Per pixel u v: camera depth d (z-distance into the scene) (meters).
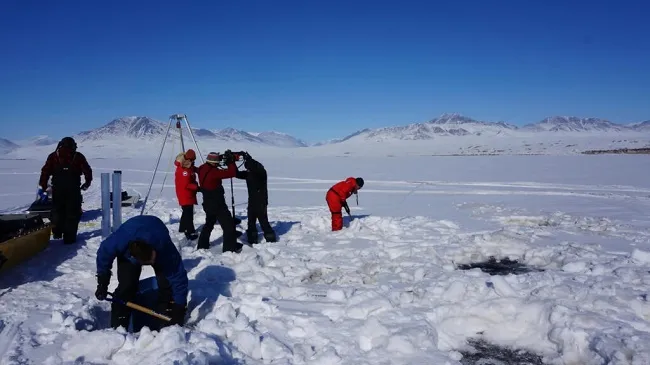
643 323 4.21
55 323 4.36
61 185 7.38
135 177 28.05
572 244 7.73
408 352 3.87
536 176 25.44
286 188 20.12
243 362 3.76
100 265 4.33
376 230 9.10
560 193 16.48
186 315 4.79
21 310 4.71
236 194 17.80
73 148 7.52
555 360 3.92
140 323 4.85
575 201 14.24
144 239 4.27
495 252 7.50
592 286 5.07
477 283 5.16
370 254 7.25
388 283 5.77
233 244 7.22
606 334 3.95
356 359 3.78
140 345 3.79
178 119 10.45
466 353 4.09
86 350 3.76
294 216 11.43
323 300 5.15
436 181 22.91
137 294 4.98
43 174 7.46
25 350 3.83
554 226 9.66
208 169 7.27
